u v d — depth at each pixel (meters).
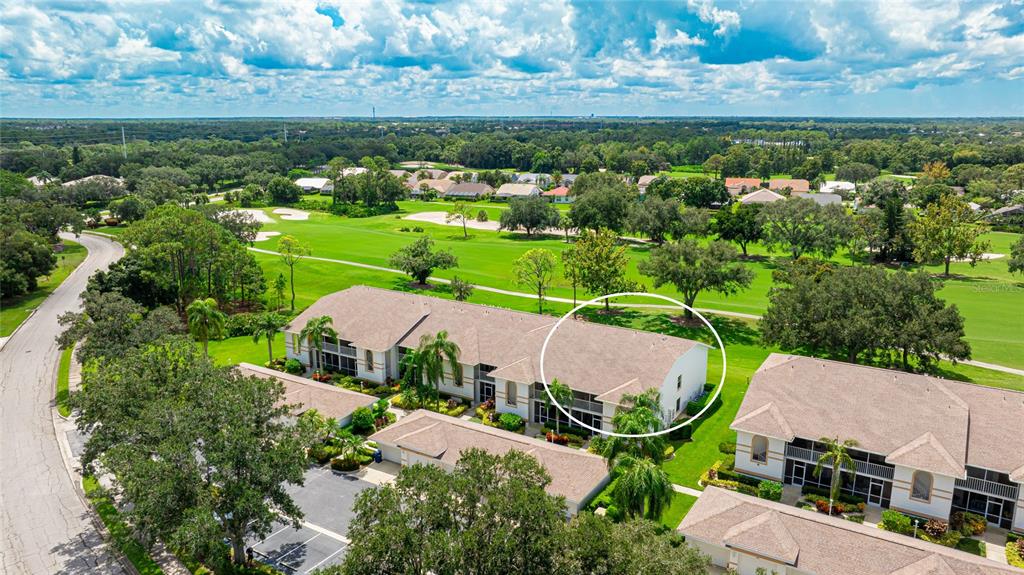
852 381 48.50
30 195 170.75
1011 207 167.38
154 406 37.62
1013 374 66.50
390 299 71.44
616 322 85.62
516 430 55.06
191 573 38.19
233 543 38.03
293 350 71.12
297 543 40.59
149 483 33.09
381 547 26.44
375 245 139.38
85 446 40.44
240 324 85.19
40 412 60.66
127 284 84.19
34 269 102.94
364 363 66.00
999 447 41.50
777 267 121.12
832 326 61.44
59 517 44.12
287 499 36.94
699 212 140.12
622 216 146.62
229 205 192.00
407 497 30.02
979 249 114.19
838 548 35.22
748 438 47.47
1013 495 40.47
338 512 43.91
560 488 42.97
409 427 51.22
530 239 154.12
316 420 51.12
